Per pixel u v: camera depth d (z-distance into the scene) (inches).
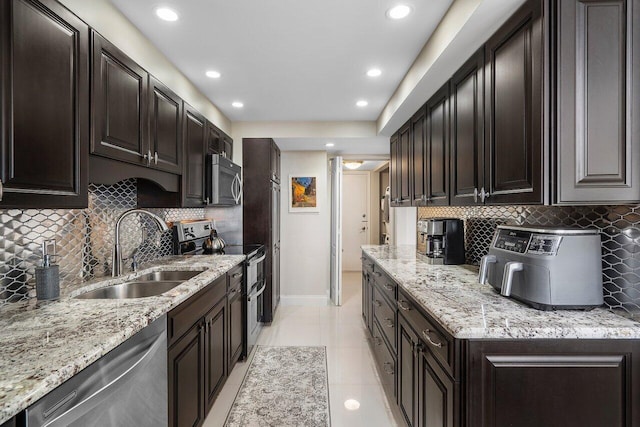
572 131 45.5
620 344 43.9
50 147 45.8
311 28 73.2
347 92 112.4
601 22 45.3
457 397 46.1
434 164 91.5
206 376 77.4
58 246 64.7
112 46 60.6
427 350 58.6
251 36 76.4
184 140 94.3
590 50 45.4
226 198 123.0
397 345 79.9
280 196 175.8
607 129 45.4
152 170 78.0
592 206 54.1
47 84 45.2
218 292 87.5
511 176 54.1
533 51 48.1
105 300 57.9
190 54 85.4
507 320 47.2
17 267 56.1
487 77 61.9
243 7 65.3
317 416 81.7
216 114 127.8
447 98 82.0
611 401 44.1
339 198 172.9
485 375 44.8
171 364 59.3
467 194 70.6
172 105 86.7
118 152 62.6
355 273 263.1
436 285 69.2
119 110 63.0
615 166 45.4
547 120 46.3
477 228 91.4
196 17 68.8
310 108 129.9
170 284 77.6
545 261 49.4
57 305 54.6
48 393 32.3
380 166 247.1
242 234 147.8
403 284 71.4
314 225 179.0
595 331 43.8
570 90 45.5
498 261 58.9
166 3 64.0
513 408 44.6
